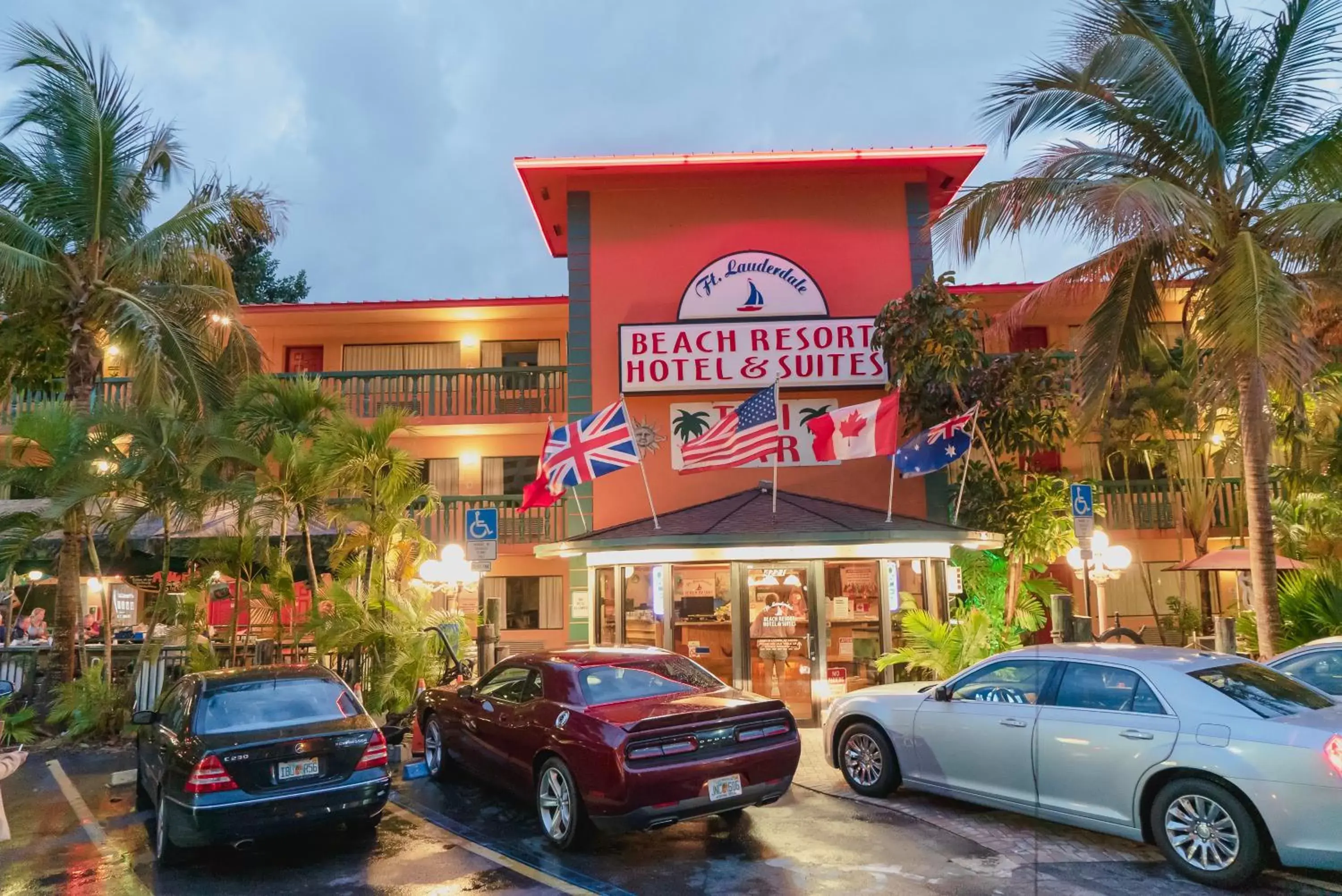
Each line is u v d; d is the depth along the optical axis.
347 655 12.62
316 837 7.49
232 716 7.14
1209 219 11.06
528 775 7.48
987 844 6.94
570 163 15.94
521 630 21.48
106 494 11.69
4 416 18.30
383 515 12.97
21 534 11.83
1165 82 11.68
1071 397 14.14
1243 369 11.41
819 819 7.67
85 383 14.07
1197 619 20.25
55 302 14.58
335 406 13.85
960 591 14.17
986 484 15.11
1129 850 6.77
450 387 21.09
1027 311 13.77
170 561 13.42
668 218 16.30
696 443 13.00
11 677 12.68
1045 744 6.93
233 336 16.38
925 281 14.59
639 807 6.47
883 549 12.43
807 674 12.26
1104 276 13.52
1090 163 12.70
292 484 12.42
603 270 16.20
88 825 8.04
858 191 16.33
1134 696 6.65
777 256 16.06
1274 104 12.39
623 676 7.66
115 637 17.20
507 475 22.11
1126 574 22.02
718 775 6.78
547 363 22.78
